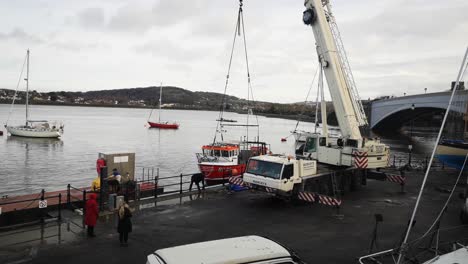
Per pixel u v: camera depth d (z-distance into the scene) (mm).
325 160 22578
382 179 24016
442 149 34406
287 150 86625
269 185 18297
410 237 14406
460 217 17016
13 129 86750
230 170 32062
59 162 53031
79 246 12516
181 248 6676
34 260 11250
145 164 53750
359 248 13078
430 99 78250
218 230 14648
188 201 19219
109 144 79375
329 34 21609
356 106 22328
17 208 15328
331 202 17219
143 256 11836
